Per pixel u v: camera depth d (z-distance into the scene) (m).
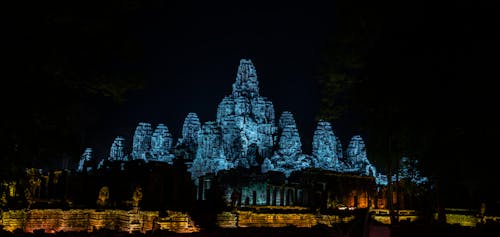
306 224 28.83
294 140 86.00
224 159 79.44
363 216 7.99
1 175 15.85
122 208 23.73
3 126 14.39
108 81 15.51
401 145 22.06
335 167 87.81
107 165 29.92
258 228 16.70
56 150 15.72
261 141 87.31
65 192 27.48
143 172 28.33
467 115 17.20
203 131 82.44
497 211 33.28
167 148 89.31
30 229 21.09
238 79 92.50
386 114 19.66
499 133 16.97
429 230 18.28
